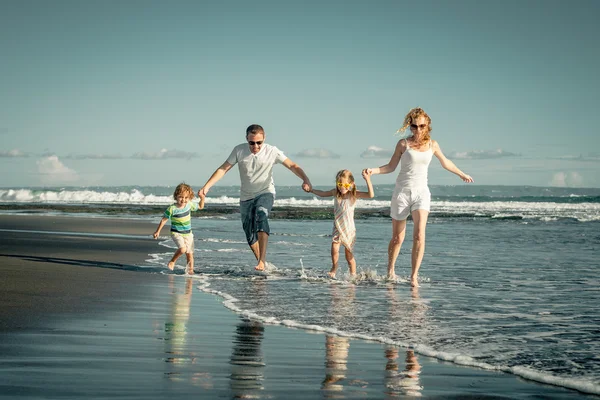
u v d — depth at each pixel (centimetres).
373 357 373
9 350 353
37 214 2348
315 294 635
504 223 2109
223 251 1109
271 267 865
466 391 301
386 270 870
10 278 676
